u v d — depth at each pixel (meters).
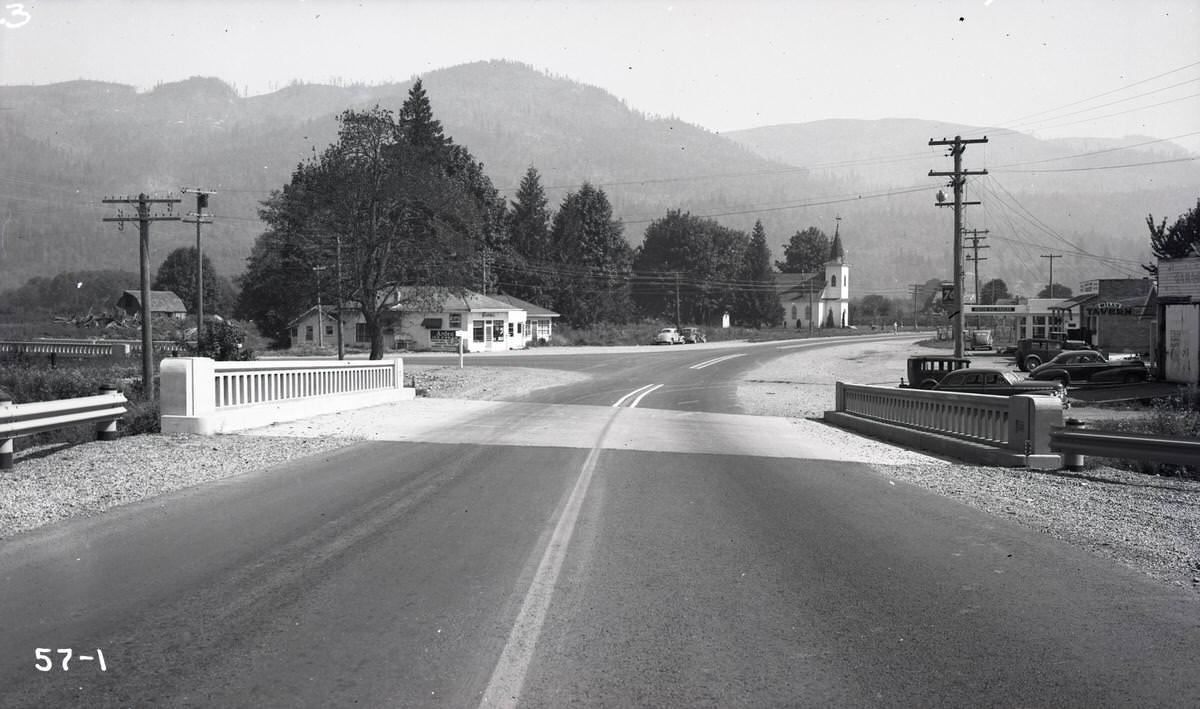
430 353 69.00
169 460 12.30
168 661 4.87
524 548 7.59
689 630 5.48
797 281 156.38
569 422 20.14
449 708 4.30
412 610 5.79
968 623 5.68
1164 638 5.41
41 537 7.82
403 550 7.44
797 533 8.40
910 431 17.31
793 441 17.81
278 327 78.94
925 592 6.38
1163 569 7.13
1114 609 6.01
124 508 9.19
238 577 6.53
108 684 4.55
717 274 144.50
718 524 8.77
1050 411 13.41
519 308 82.69
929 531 8.56
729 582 6.59
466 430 17.45
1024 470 13.03
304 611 5.75
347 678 4.65
